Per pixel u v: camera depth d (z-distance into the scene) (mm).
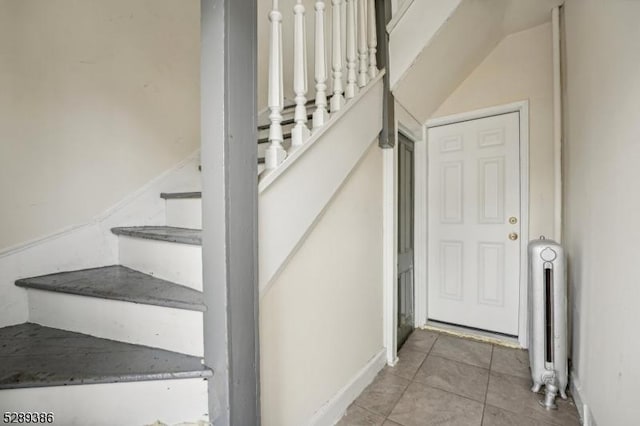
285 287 1172
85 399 907
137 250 1430
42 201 1326
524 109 2213
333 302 1473
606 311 1164
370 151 1803
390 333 1963
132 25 1592
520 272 2256
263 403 1069
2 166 1218
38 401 887
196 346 1003
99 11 1465
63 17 1349
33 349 1064
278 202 1082
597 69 1282
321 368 1384
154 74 1696
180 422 946
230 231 864
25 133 1266
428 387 1712
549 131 2129
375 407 1538
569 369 1701
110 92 1521
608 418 1122
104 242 1516
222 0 838
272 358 1108
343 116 1426
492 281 2393
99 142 1491
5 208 1232
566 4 1819
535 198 2188
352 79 1496
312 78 2166
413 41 1762
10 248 1250
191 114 1885
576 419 1435
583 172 1499
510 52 2271
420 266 2615
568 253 1801
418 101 2223
